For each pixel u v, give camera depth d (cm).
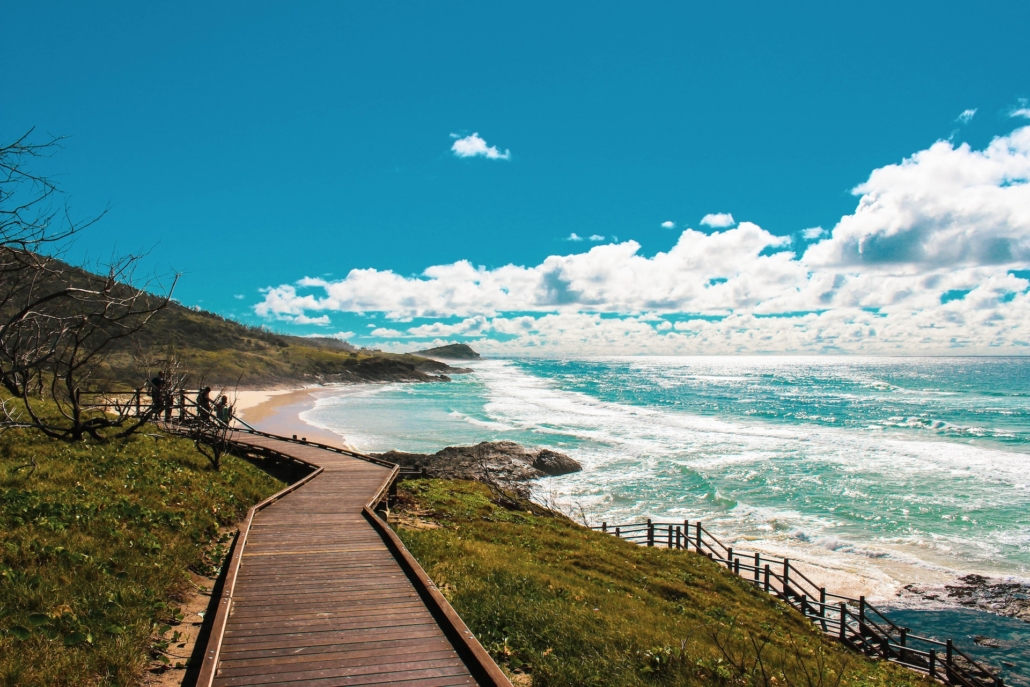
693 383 14788
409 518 1758
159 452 1571
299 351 16088
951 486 3534
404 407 8044
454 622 738
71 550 831
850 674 1211
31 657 572
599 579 1470
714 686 859
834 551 2559
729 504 3162
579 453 4466
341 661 661
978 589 2192
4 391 1617
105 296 911
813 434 5503
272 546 1115
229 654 669
